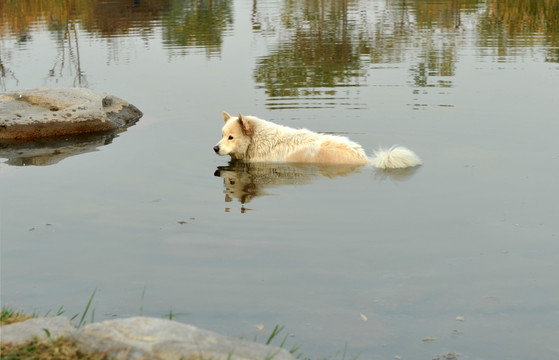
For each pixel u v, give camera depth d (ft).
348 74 46.52
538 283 16.65
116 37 67.97
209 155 29.76
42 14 89.35
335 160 27.89
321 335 14.56
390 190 23.85
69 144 33.53
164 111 38.42
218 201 23.30
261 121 30.19
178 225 21.08
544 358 13.47
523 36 61.82
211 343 11.28
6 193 24.94
